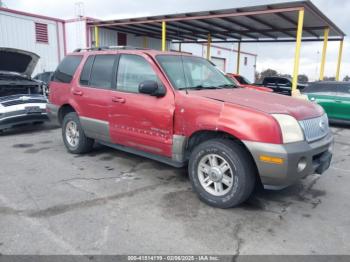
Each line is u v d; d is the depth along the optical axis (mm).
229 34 19125
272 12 11406
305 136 3361
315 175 4852
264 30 16953
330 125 10453
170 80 4051
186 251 2732
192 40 22875
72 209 3482
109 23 16578
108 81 4867
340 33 16281
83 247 2758
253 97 3887
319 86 10336
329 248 2816
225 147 3441
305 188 4281
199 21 15031
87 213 3395
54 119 6113
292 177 3207
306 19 13430
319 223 3281
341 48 17219
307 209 3617
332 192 4160
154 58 4277
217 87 4457
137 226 3139
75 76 5488
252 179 3434
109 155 5715
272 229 3135
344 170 5188
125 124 4531
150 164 5203
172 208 3561
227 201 3486
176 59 4527
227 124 3379
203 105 3619
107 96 4770
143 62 4371
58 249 2721
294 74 11109
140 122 4297
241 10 12016
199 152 3676
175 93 3918
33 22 16875
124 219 3277
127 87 4543
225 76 5098
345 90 9773
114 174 4688
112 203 3662
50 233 2977
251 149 3219
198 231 3064
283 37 19469
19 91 8172
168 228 3109
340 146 7195
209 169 3654
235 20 14484
